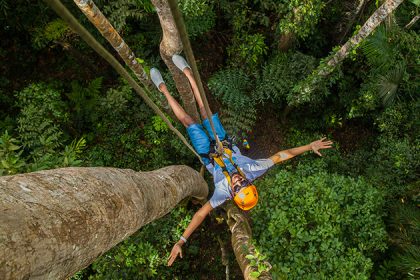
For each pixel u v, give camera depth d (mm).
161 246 5820
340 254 4500
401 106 7031
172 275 6078
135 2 5906
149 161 6828
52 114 6246
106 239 2055
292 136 8000
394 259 4891
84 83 7480
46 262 1496
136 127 6941
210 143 4453
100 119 6961
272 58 7500
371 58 6258
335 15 7492
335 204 4770
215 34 7898
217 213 6164
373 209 5000
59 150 5918
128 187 2539
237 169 4121
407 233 5137
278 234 4406
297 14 6129
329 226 4469
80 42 6957
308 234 4465
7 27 7043
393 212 5605
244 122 7055
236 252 4426
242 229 4742
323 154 7559
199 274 6309
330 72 6453
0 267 1247
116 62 1027
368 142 8125
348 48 5676
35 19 6543
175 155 6867
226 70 7430
